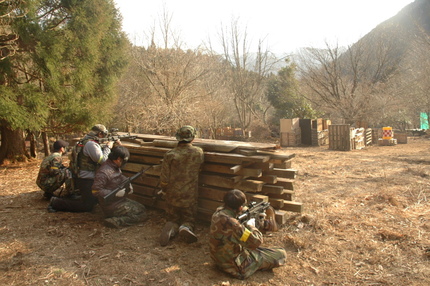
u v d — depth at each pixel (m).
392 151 15.20
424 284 3.35
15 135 12.65
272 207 4.79
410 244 4.24
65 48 10.86
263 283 3.48
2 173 10.20
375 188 7.31
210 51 27.20
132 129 24.33
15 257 4.14
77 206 5.86
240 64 28.59
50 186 6.38
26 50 10.51
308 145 19.84
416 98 27.95
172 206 4.69
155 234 4.84
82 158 5.73
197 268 3.80
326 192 7.14
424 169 9.38
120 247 4.40
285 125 19.81
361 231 4.78
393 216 5.36
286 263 3.92
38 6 11.00
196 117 22.73
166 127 20.86
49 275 3.68
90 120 12.24
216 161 4.79
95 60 11.84
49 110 11.81
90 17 11.49
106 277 3.65
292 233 4.80
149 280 3.57
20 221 5.45
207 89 27.08
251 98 29.12
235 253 3.52
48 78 10.52
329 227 4.97
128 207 5.21
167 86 23.67
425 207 5.76
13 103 9.70
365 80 28.22
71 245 4.48
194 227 4.76
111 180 5.11
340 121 32.03
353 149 16.56
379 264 3.80
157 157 5.63
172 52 24.64
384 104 26.73
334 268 3.77
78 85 11.59
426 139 21.80
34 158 13.38
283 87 34.06
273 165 4.70
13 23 9.74
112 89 13.84
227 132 28.50
